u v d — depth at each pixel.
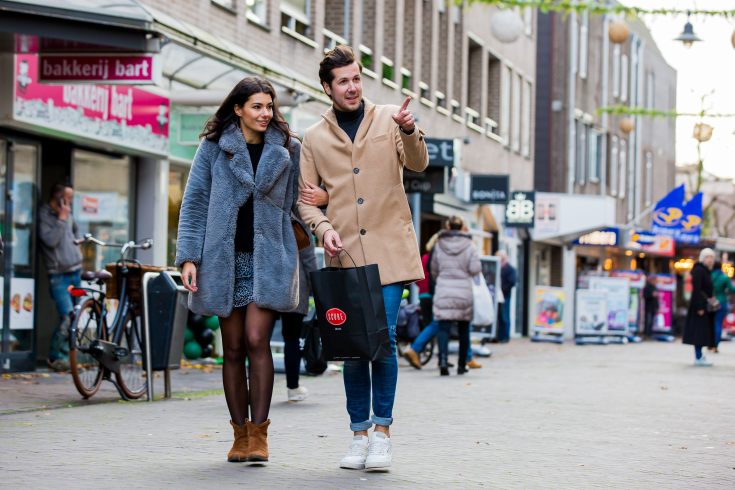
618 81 74.12
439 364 23.22
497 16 26.50
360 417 10.28
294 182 10.27
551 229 50.91
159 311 16.23
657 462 11.32
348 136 10.24
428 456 11.27
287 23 31.52
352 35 35.94
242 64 20.45
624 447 12.35
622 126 39.62
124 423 13.27
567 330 57.66
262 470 10.02
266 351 10.18
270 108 10.14
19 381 18.64
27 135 20.97
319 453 11.18
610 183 71.81
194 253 10.02
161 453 10.93
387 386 10.16
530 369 25.95
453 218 23.30
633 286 48.28
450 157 31.00
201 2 25.94
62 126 20.77
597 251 62.53
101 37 17.02
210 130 10.20
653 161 83.56
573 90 63.53
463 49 47.41
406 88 41.81
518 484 9.75
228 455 10.41
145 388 16.56
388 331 10.05
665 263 71.56
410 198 31.84
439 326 23.19
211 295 9.98
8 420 13.33
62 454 10.74
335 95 10.23
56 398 16.05
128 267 16.27
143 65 18.25
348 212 10.19
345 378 10.27
